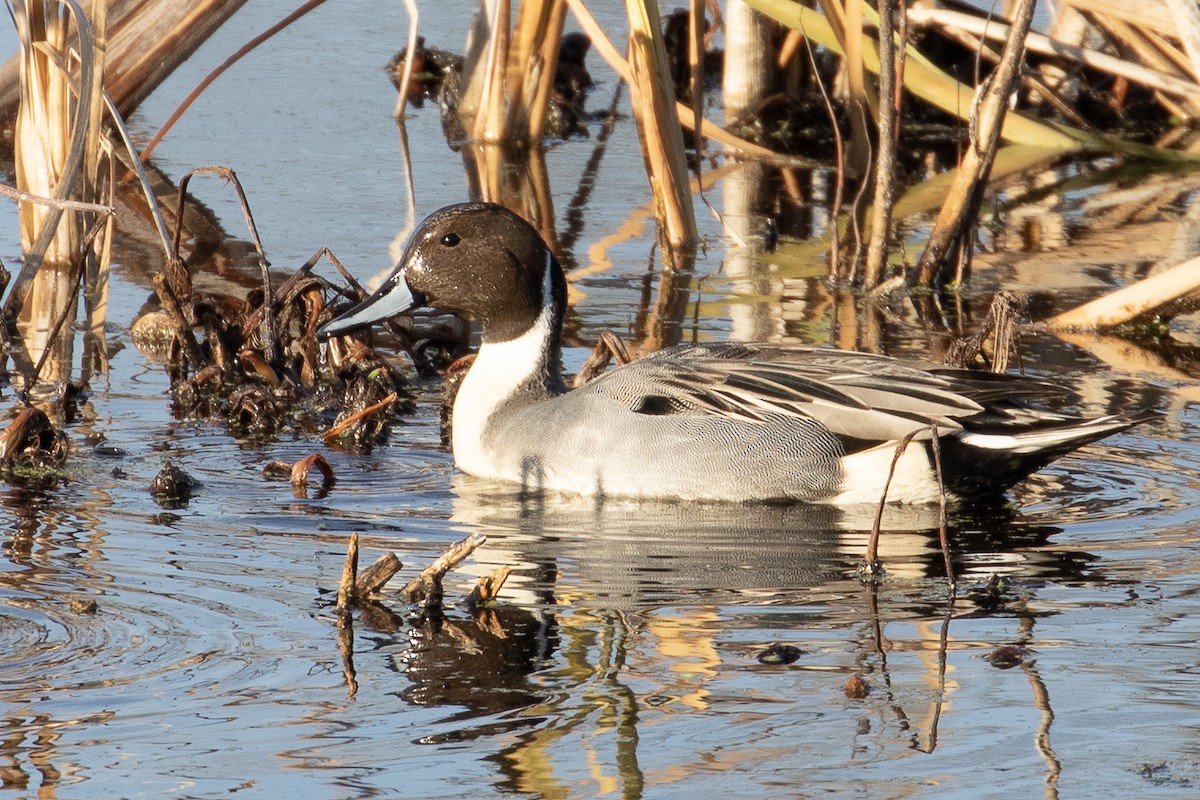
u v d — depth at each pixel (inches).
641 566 373.1
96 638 315.9
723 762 267.1
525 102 898.7
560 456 443.8
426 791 256.4
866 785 260.1
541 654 313.0
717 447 433.4
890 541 398.0
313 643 316.8
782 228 757.9
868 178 663.8
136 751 267.9
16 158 666.8
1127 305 599.5
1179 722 283.4
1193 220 772.6
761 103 944.9
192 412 506.6
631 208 778.8
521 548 386.9
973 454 429.1
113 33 816.3
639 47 666.2
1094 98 986.1
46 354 505.7
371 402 508.1
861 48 666.8
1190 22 634.8
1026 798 256.4
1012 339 564.4
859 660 311.9
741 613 339.3
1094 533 402.9
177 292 558.3
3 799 251.4
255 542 384.2
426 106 972.6
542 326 478.9
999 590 355.3
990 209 797.2
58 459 445.4
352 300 570.3
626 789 257.4
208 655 308.7
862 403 434.3
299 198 766.5
